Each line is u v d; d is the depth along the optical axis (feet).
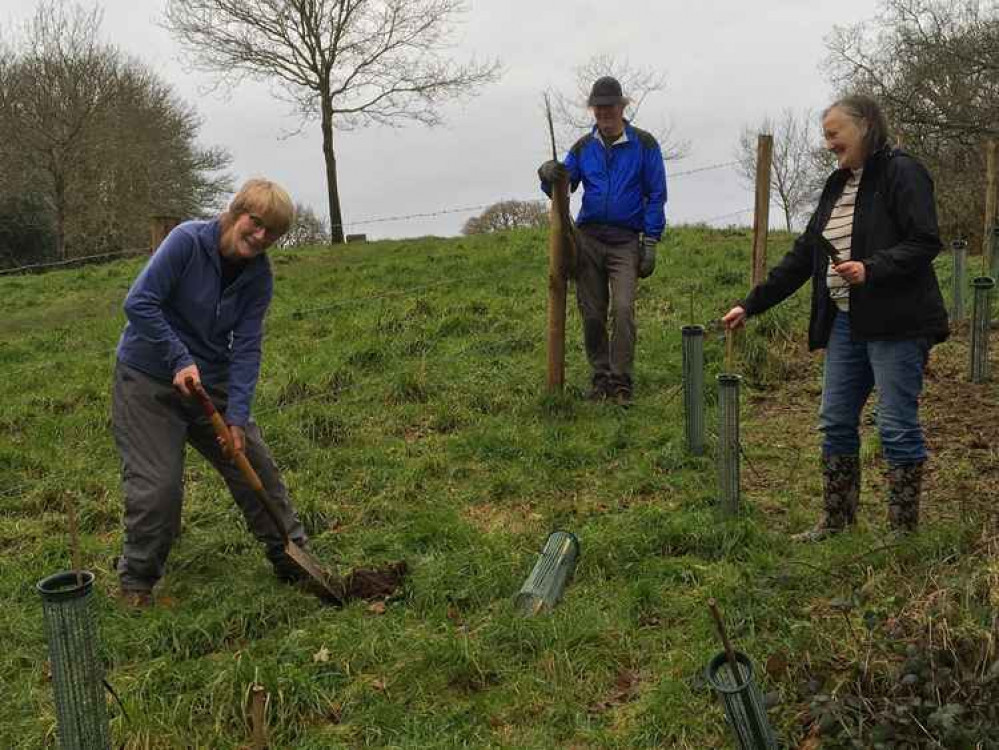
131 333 13.14
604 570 13.84
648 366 23.99
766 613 11.76
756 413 21.02
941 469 16.49
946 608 10.28
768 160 25.13
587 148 21.59
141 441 13.10
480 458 19.08
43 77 100.42
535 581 13.16
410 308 31.55
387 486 18.03
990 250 30.17
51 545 15.89
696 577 13.34
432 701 11.24
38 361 30.96
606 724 10.62
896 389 12.82
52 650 9.02
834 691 9.76
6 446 21.03
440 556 14.76
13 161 99.66
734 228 51.21
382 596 13.67
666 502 16.30
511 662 11.75
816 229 13.52
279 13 80.23
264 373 25.95
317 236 127.44
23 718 11.27
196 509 17.06
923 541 12.44
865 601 11.37
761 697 8.82
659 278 34.94
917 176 12.28
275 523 13.16
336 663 11.85
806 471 17.35
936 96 73.41
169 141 111.86
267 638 12.62
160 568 13.65
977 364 21.67
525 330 28.19
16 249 102.37
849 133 12.57
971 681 9.41
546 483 17.66
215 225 12.89
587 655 11.62
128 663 12.27
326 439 20.49
